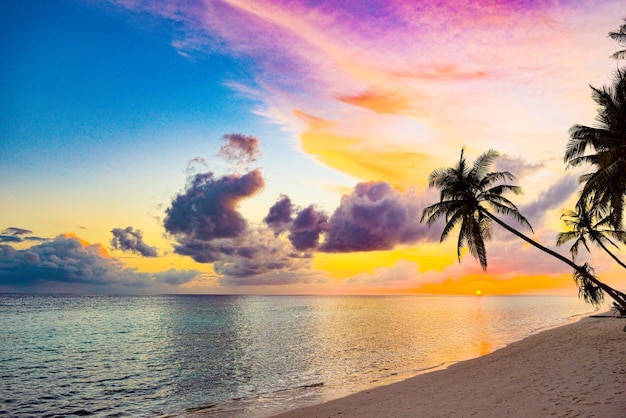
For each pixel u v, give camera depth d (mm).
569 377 15617
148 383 24875
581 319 54969
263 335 51250
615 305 50125
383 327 60562
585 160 25719
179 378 26109
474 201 28531
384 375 23156
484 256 28688
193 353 37000
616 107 21859
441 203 29406
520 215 27656
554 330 40844
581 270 25844
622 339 27594
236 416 15930
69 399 21406
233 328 61938
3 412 19234
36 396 22125
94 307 138750
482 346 34312
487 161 29188
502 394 14141
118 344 44188
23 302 180375
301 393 19703
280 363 30438
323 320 78938
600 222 35281
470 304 189375
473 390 15594
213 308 137000
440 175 29953
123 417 17781
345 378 23250
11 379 26703
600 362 18344
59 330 60250
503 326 57438
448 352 32031
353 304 192500
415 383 19062
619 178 21516
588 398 12008
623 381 13742
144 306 150125
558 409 11250
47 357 35969
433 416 12344
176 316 93188
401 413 13250
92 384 24906
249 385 23031
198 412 17438
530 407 11875
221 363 31391
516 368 19844
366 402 15914
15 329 62094
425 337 45469
